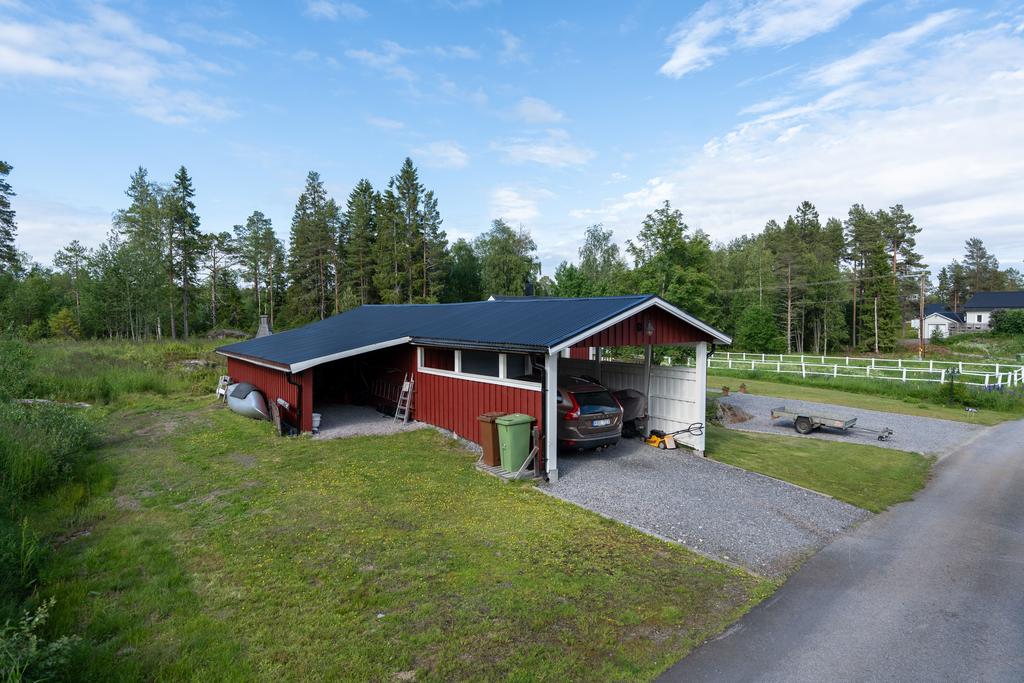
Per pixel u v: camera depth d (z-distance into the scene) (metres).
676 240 25.08
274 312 73.94
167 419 15.51
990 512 8.81
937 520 8.43
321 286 62.97
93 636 4.95
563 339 9.71
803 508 8.82
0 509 7.68
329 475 10.03
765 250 67.06
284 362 13.53
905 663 4.73
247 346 18.98
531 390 10.30
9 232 45.62
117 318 45.94
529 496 8.96
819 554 7.11
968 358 44.38
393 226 56.66
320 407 17.89
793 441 14.27
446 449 11.95
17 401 13.24
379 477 9.91
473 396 12.33
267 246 72.25
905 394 22.34
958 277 103.38
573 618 5.37
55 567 6.30
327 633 5.03
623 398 13.60
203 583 5.99
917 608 5.72
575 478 10.07
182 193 57.84
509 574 6.25
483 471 10.27
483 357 12.45
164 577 6.10
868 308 59.44
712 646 4.98
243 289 78.81
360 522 7.75
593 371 15.84
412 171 56.78
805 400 21.88
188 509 8.32
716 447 13.21
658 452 12.32
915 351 53.75
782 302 61.53
